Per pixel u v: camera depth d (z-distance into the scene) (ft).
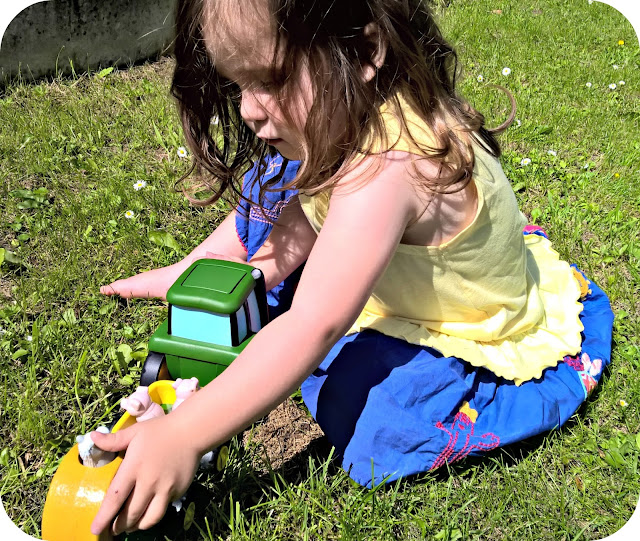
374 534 4.93
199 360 5.14
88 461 4.28
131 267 7.38
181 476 4.31
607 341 6.37
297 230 6.31
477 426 5.44
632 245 8.13
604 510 5.23
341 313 4.46
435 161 4.67
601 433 5.83
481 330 5.62
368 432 5.27
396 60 4.66
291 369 4.41
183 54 5.14
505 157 9.96
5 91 10.75
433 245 5.07
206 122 5.66
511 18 16.85
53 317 6.70
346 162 4.51
